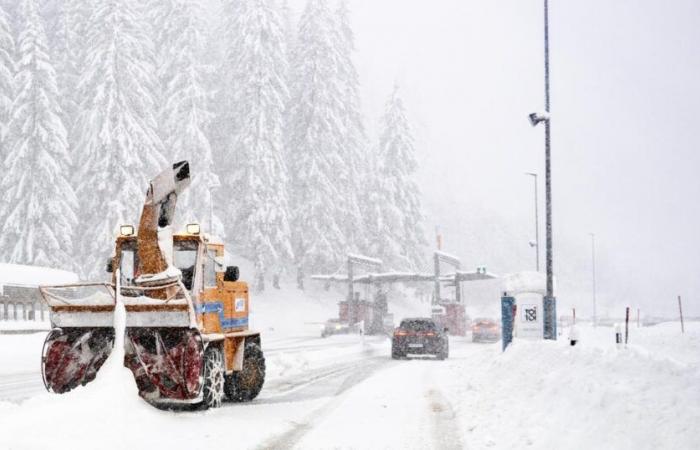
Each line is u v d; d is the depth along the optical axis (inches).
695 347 857.5
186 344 386.6
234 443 318.0
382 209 2412.6
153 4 2236.7
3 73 1685.5
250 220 2003.0
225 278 448.8
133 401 364.2
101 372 375.9
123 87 1721.2
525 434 312.7
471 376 616.7
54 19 2164.1
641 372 318.0
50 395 351.6
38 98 1614.2
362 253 2386.8
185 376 383.9
